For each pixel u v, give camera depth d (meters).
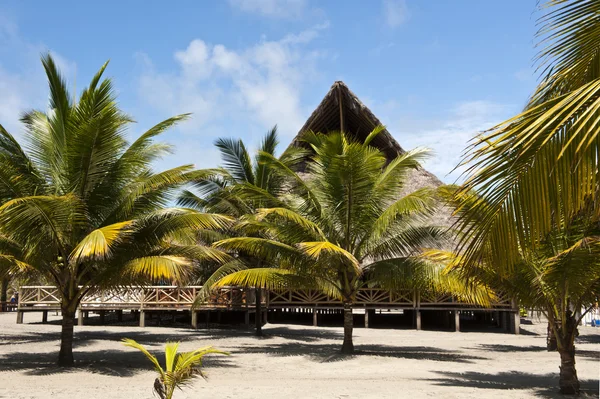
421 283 13.98
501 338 21.22
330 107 24.41
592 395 9.17
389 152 25.17
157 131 12.02
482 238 3.96
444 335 21.97
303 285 14.77
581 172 3.42
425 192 13.85
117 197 12.29
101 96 11.99
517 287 9.48
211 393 9.05
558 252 8.84
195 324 23.25
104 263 12.07
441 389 9.60
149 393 8.95
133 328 22.94
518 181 3.66
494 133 3.43
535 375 12.02
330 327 24.94
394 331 23.27
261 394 9.00
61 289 12.12
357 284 15.52
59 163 12.19
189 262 11.79
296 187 15.24
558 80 4.70
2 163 11.01
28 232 10.89
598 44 4.39
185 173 12.26
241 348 16.61
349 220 14.62
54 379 10.52
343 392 9.23
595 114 3.33
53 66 12.12
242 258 20.02
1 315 31.72
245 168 20.53
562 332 9.46
